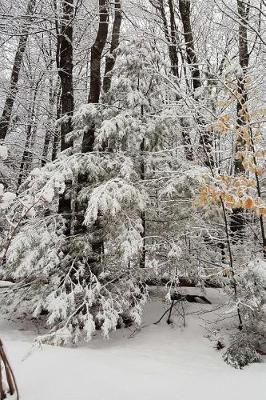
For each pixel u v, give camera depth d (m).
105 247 7.56
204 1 12.47
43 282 7.60
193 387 4.80
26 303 8.38
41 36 14.23
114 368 5.30
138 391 4.58
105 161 7.31
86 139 7.95
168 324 7.31
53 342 6.21
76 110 8.23
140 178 8.11
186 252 7.57
